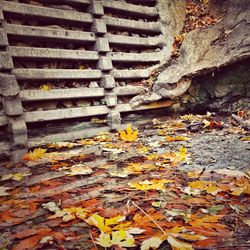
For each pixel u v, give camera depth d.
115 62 6.40
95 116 5.69
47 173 3.42
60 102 5.39
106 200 2.61
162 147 4.37
